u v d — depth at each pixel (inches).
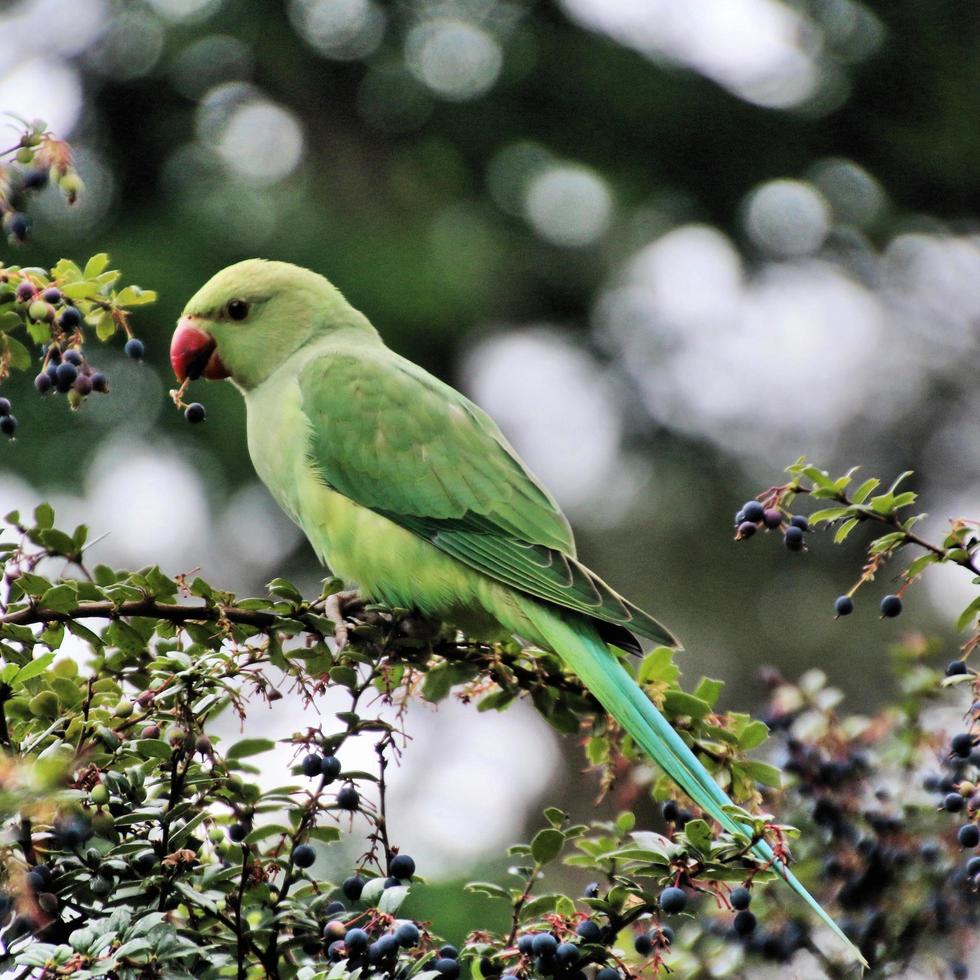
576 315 586.6
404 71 566.9
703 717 216.5
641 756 225.6
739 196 595.5
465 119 574.2
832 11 579.2
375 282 524.4
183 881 178.5
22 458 497.7
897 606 196.4
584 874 365.4
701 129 581.6
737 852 173.0
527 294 582.6
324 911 185.9
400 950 174.9
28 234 196.9
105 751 177.6
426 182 570.3
